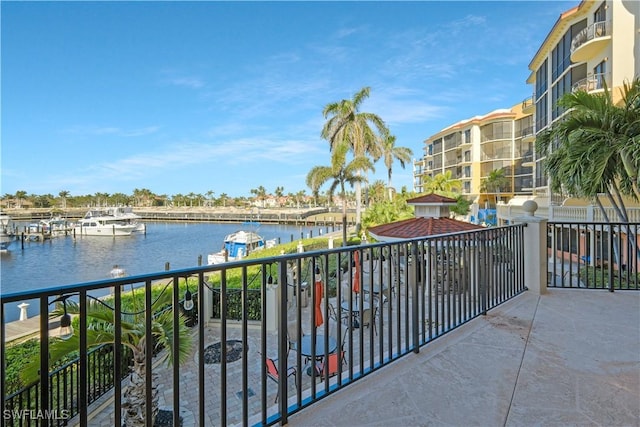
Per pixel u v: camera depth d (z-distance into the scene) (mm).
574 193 6820
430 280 2951
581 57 16047
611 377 2301
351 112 19984
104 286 1311
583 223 4656
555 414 1906
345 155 18453
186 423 3941
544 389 2162
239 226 58812
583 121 6570
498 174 34844
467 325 3260
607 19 14688
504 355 2645
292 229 51125
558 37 18703
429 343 2869
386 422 1860
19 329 8383
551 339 2936
